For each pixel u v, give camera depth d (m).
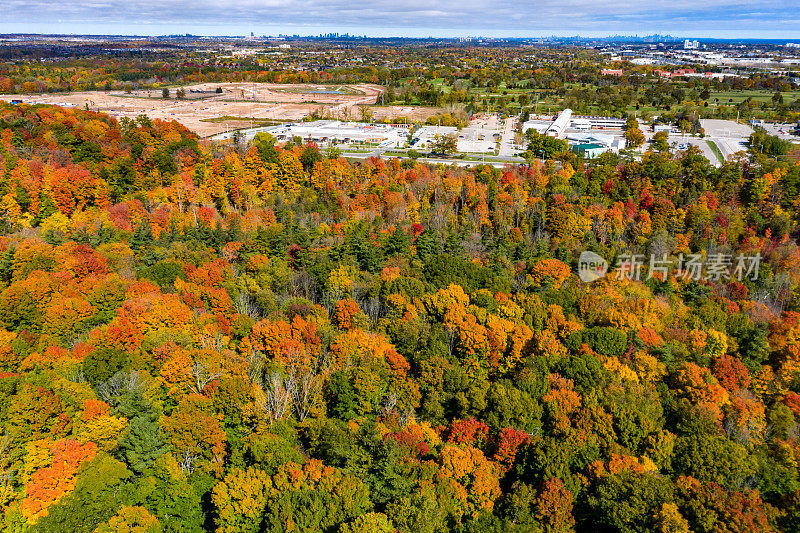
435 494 69.88
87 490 68.12
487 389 91.00
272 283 129.12
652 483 71.44
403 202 177.62
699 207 174.75
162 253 134.88
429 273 132.75
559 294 125.81
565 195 187.88
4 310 100.25
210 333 102.94
